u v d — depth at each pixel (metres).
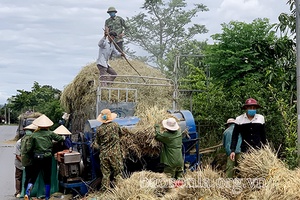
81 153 9.72
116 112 10.27
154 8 25.69
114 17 13.83
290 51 11.74
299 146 8.85
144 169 9.05
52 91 53.62
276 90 11.05
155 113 9.17
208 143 11.84
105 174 8.51
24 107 53.28
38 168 9.40
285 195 6.09
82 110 11.41
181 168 8.72
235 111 11.48
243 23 12.20
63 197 9.40
